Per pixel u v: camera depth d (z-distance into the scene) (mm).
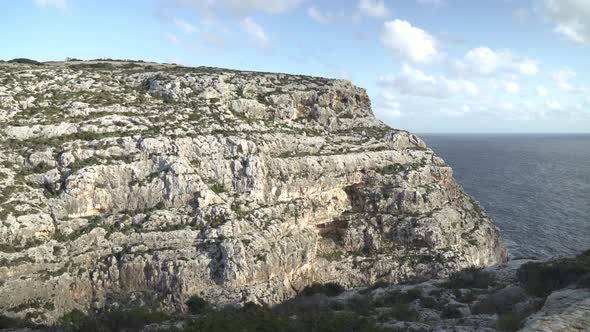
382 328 26469
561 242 96625
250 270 51781
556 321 20969
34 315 42969
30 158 53219
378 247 66812
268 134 68062
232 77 77938
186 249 51219
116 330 33281
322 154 70625
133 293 48562
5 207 47438
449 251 65625
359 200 72250
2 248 45094
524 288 34719
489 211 125062
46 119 58188
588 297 24938
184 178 56062
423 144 84625
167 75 74188
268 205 60969
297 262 59781
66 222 50781
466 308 34219
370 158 74000
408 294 41250
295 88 79812
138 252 50062
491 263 73438
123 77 73688
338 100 84125
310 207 66500
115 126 59375
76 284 47281
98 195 53219
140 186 54906
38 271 45938
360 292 51906
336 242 68750
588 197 147375
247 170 60344
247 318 27906
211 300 48406
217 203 56312
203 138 60781
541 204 135250
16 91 61812
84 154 54781
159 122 62094
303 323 27266
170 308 47375
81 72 72375
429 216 69438
